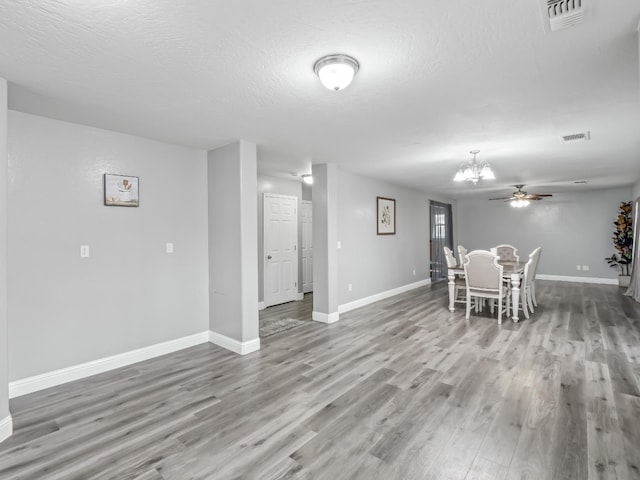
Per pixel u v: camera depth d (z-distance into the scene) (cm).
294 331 415
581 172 523
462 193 811
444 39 162
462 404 233
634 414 216
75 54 174
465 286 511
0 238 195
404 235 688
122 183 311
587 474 163
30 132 260
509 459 175
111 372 297
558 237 815
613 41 163
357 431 202
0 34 154
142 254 326
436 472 166
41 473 169
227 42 164
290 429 205
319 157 419
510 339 371
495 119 277
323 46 168
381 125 291
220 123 285
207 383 271
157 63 184
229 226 353
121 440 196
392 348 348
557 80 206
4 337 198
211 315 380
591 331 398
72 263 281
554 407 227
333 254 462
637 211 589
